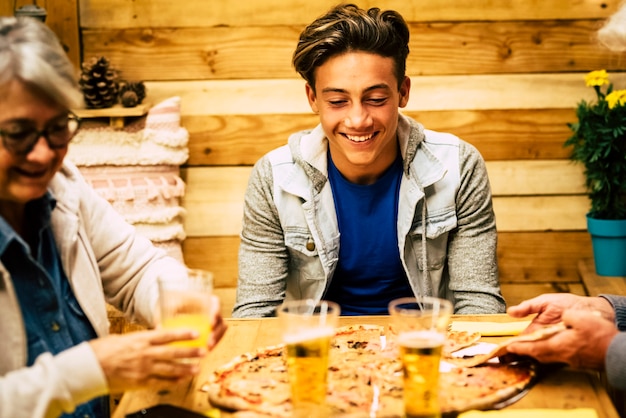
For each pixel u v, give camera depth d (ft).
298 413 4.33
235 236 10.98
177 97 10.33
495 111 10.72
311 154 7.30
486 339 5.65
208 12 10.55
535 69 10.62
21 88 4.31
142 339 4.29
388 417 4.38
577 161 10.70
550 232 10.94
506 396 4.59
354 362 5.13
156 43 10.63
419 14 10.50
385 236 7.38
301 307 4.63
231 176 10.89
